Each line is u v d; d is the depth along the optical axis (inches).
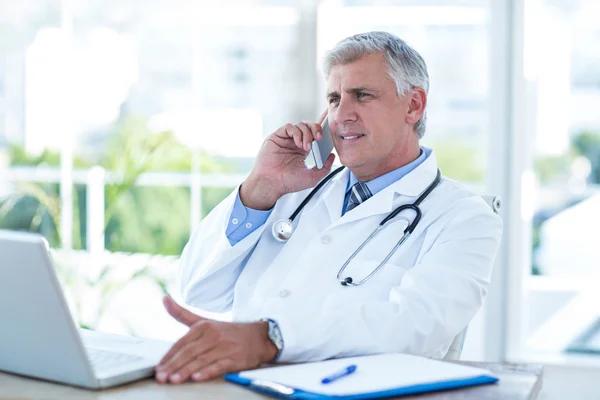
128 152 137.3
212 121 140.2
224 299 76.1
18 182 149.6
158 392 43.1
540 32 127.5
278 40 135.9
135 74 143.8
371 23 132.0
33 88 148.9
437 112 130.3
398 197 70.8
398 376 44.0
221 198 140.6
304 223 72.7
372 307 53.8
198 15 139.7
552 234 129.6
